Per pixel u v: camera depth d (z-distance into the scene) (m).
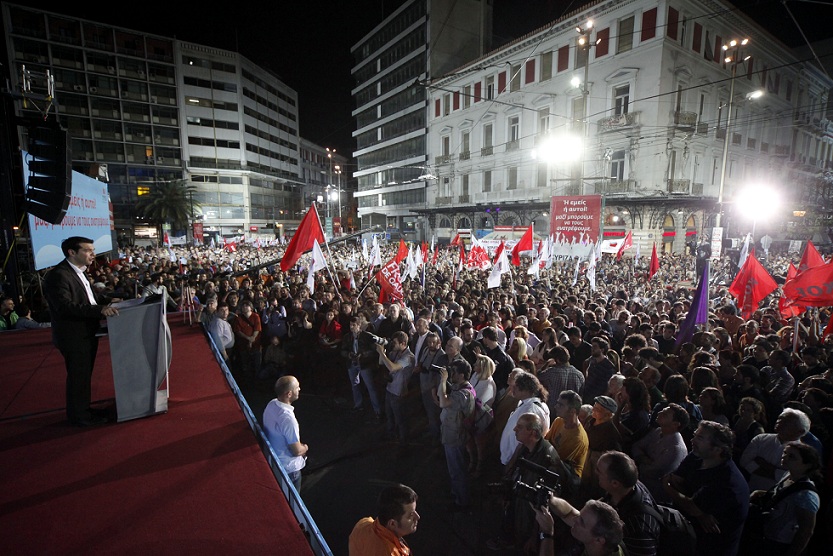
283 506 2.89
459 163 45.00
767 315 9.32
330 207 83.88
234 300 9.35
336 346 8.52
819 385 4.88
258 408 7.73
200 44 61.91
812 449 3.24
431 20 47.25
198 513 2.80
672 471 3.71
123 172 58.12
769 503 3.39
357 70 64.12
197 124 62.72
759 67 36.44
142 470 3.28
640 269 21.08
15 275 8.77
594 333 7.76
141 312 4.11
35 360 5.98
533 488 2.93
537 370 6.54
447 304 10.09
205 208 64.19
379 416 7.37
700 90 31.08
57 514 2.76
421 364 6.36
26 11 50.12
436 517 4.96
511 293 11.68
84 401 3.98
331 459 6.17
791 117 41.38
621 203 29.42
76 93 53.50
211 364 5.89
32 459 3.41
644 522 2.73
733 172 35.59
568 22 32.91
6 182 8.48
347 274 14.83
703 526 3.18
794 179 44.16
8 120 8.45
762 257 24.61
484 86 41.25
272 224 74.50
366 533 2.59
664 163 29.28
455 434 4.92
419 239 51.91
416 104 50.50
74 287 3.83
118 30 55.75
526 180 37.53
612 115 30.84
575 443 3.89
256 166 70.50
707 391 4.52
